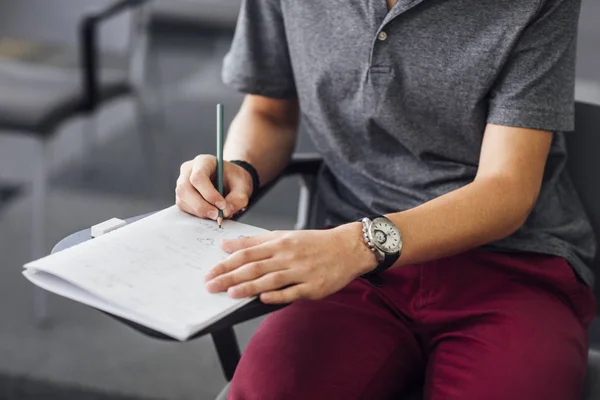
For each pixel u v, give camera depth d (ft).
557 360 4.44
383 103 4.93
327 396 4.44
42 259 3.91
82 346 8.49
